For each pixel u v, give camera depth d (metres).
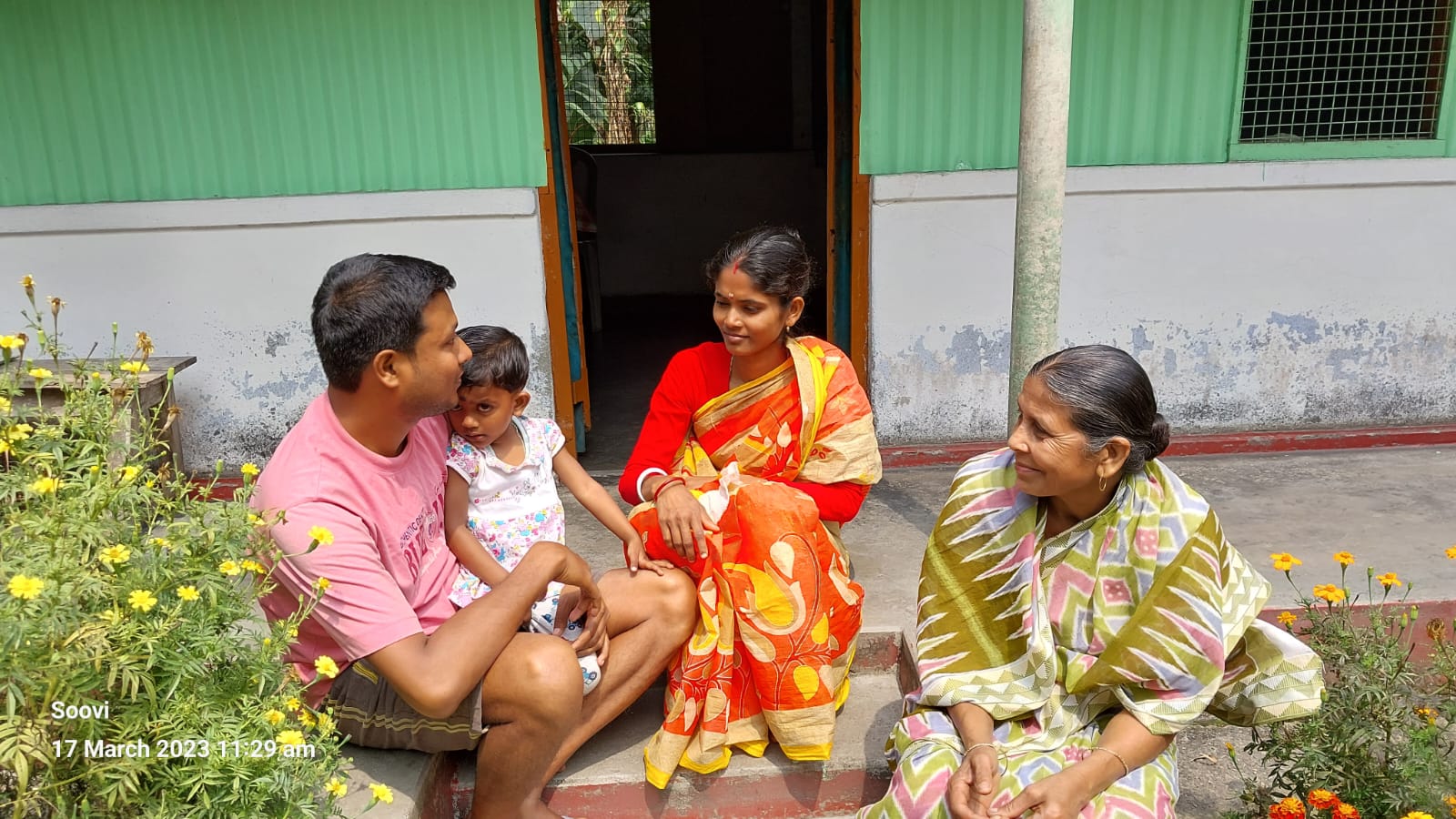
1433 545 3.44
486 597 2.00
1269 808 2.17
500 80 3.97
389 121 4.01
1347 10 4.18
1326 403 4.52
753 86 8.34
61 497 1.67
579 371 4.55
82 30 3.89
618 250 8.48
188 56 3.93
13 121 3.98
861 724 2.57
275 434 4.29
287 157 4.05
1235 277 4.35
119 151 4.02
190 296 4.13
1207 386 4.47
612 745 2.51
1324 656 2.38
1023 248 2.60
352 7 3.89
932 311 4.27
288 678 1.79
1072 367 1.81
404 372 1.85
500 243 4.09
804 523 2.24
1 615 1.40
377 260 1.85
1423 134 4.34
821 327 6.34
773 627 2.24
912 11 4.00
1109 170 4.18
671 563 2.40
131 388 2.00
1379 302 4.41
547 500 2.37
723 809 2.42
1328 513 3.75
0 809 1.52
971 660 2.10
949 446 4.36
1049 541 2.01
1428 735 2.24
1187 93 4.17
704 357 2.56
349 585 1.88
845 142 4.27
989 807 1.80
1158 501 1.92
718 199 8.38
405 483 2.07
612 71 8.58
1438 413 4.57
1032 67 2.49
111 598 1.57
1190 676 1.90
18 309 4.12
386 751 2.25
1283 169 4.20
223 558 1.68
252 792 1.61
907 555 3.43
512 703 2.03
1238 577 1.96
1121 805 1.86
